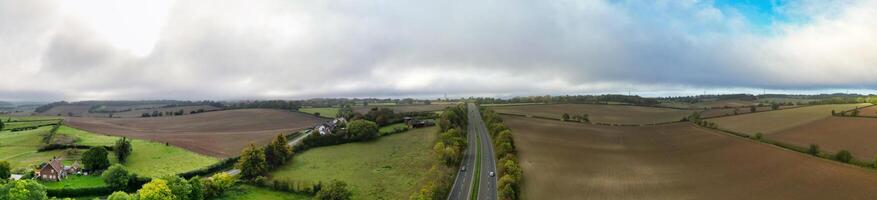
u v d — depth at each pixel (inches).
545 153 5974.4
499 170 4859.7
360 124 7224.4
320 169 5319.9
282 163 5492.1
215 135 7490.2
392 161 5684.1
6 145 5733.3
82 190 3944.4
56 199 3538.4
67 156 5187.0
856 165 4694.9
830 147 5595.5
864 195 3828.7
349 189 4485.7
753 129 7495.1
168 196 3577.8
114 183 4097.0
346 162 5684.1
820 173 4503.0
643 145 6747.1
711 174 4857.3
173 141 6461.6
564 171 5044.3
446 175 4709.6
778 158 5216.5
